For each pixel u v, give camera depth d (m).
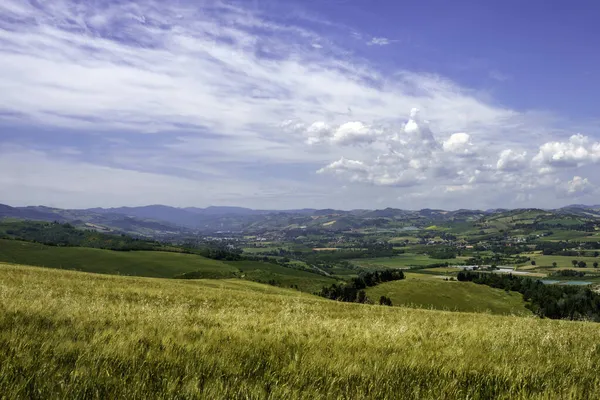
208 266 151.62
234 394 4.64
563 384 5.82
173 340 7.09
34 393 4.34
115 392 4.45
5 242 146.88
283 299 27.66
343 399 4.89
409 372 6.09
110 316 9.75
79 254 146.25
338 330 10.18
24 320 8.04
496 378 5.99
